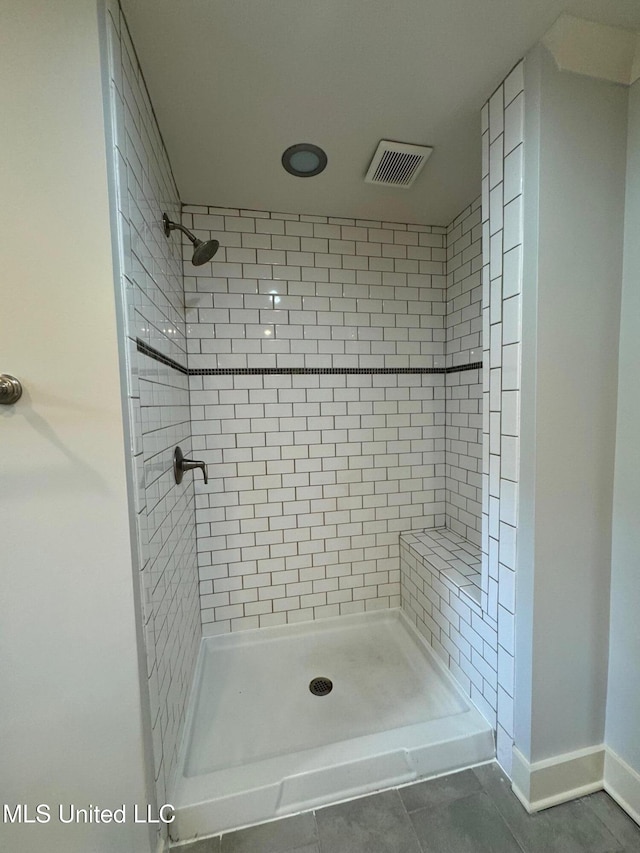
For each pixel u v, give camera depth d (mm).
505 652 1140
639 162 968
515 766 1100
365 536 1919
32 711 773
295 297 1765
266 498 1789
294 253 1754
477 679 1301
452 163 1413
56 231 708
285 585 1840
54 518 750
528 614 1036
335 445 1852
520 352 1028
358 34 905
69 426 740
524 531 1040
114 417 751
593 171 979
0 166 688
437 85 1065
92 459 751
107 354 741
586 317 1003
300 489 1824
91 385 740
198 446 1706
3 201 692
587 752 1090
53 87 688
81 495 753
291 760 1107
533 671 1032
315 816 1038
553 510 1016
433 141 1297
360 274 1832
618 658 1064
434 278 1931
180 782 1048
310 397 1807
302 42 922
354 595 1925
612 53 943
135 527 803
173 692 1138
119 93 788
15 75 679
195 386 1688
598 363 1022
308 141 1287
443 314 1952
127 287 789
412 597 1813
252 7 833
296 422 1799
